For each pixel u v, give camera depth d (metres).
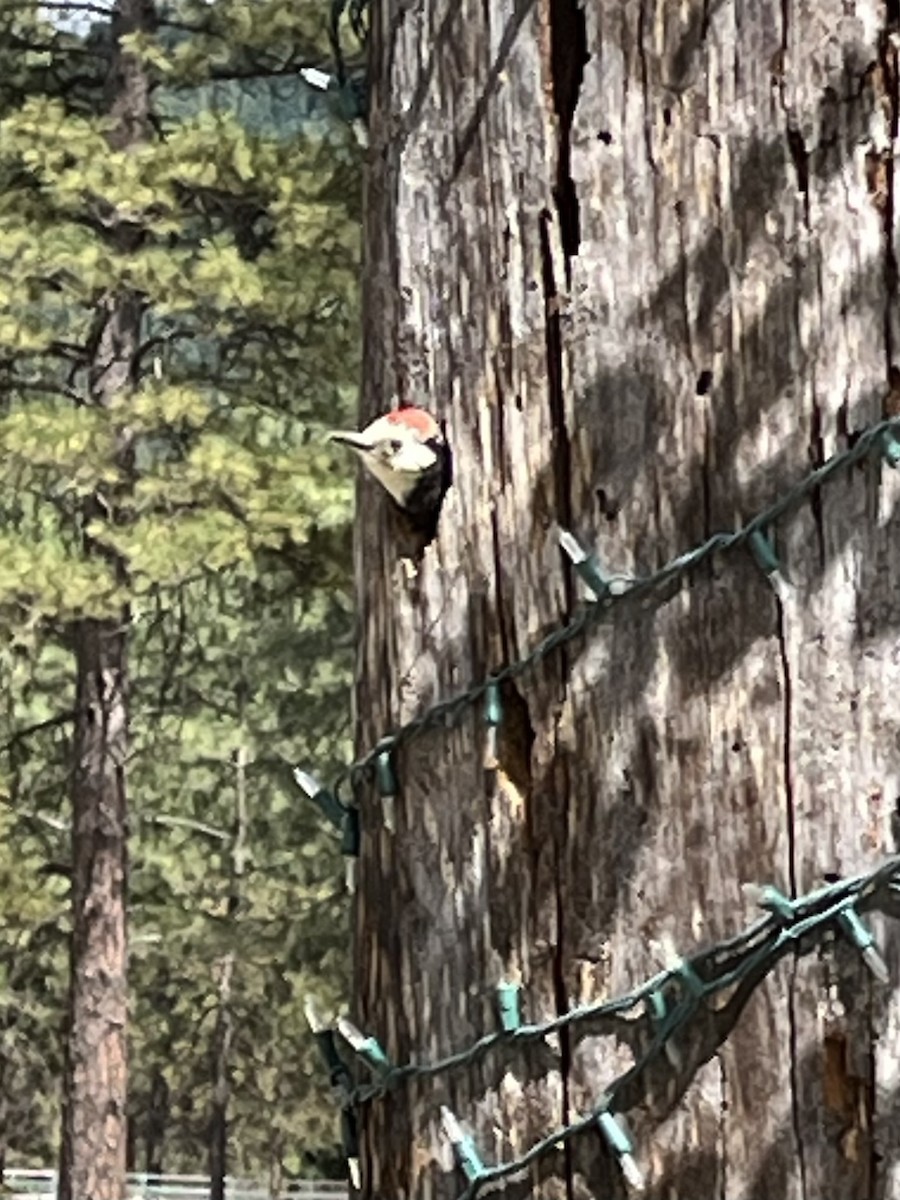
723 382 2.05
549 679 2.11
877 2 2.04
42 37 13.41
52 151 11.53
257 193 12.55
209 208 13.22
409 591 2.21
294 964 17.53
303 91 12.91
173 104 13.94
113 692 13.40
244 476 11.53
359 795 2.29
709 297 2.07
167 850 18.23
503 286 2.18
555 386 2.14
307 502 11.75
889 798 1.98
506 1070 2.10
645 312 2.09
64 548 12.48
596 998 2.06
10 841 13.29
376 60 2.38
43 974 19.23
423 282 2.23
